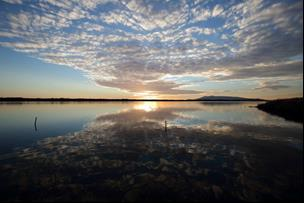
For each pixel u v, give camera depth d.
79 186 8.24
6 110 47.91
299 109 33.28
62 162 10.95
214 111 50.50
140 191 7.86
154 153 12.66
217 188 8.06
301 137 16.86
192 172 9.66
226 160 11.31
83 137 17.28
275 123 25.11
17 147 14.00
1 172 9.53
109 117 33.91
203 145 14.58
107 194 7.64
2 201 7.14
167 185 8.35
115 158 11.68
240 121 27.73
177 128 21.94
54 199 7.28
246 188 8.04
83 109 58.09
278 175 9.21
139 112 47.38
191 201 7.19
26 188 8.02
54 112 44.09
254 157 11.76
